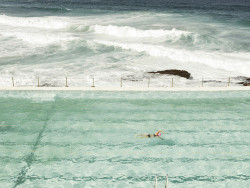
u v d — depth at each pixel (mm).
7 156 8250
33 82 15328
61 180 7293
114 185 7137
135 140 9172
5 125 9930
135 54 21531
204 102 12070
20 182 7188
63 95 12547
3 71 17156
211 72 17734
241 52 21641
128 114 10922
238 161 8141
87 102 11906
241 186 7125
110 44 23875
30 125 9969
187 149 8711
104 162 8055
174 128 9953
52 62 19391
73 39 25094
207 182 7262
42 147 8703
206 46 23453
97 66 18625
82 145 8852
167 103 11953
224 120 10523
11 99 12016
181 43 24391
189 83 15555
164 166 7906
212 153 8508
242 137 9383
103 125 10086
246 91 13258
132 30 27500
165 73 17094
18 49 22375
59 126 9961
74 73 17078
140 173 7609
